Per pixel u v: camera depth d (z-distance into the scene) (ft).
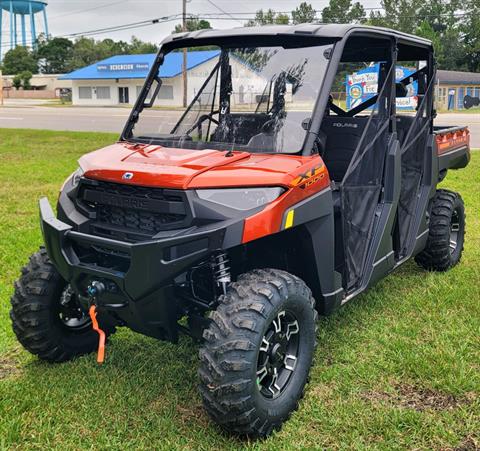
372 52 15.25
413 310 16.14
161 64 14.07
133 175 10.63
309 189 11.35
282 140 12.01
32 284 12.65
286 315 11.05
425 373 12.66
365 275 14.11
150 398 11.91
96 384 12.38
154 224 10.66
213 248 9.97
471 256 20.85
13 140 62.18
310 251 11.85
